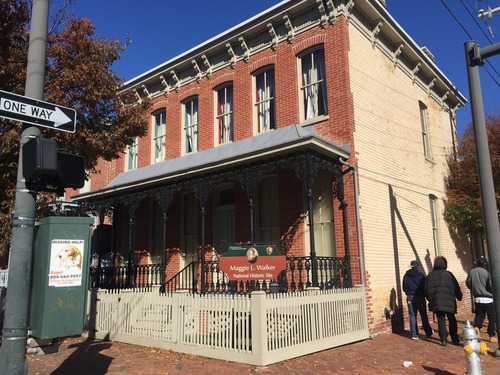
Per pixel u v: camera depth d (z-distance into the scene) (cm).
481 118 685
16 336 407
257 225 1197
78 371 682
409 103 1376
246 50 1303
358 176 1033
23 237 426
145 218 1530
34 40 465
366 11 1195
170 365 712
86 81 919
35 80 458
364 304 945
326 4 1137
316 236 1072
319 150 941
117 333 959
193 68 1458
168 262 1410
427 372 664
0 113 423
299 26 1198
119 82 1031
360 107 1107
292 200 1120
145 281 1480
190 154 1388
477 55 698
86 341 965
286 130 1107
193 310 818
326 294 844
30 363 740
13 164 837
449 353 797
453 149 1642
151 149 1562
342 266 971
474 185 1427
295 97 1167
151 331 891
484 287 907
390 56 1309
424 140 1470
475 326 916
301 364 707
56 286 475
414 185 1297
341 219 1016
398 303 1086
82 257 497
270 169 973
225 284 1066
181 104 1491
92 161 1004
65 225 489
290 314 758
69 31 938
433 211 1417
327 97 1104
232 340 745
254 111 1270
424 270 1246
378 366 697
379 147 1155
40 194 886
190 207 1411
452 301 874
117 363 733
